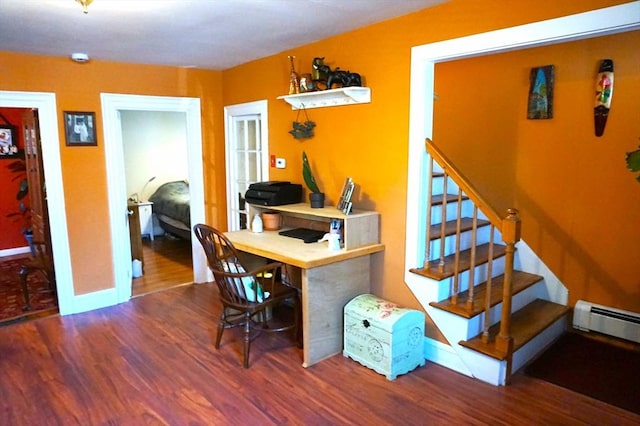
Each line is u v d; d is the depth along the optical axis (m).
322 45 3.41
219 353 3.12
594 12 2.05
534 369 2.83
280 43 3.48
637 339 3.06
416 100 2.81
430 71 2.80
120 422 2.34
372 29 3.02
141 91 4.18
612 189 3.09
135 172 7.20
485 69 3.68
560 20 2.16
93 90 3.92
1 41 3.19
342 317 3.11
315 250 3.02
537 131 3.42
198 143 4.58
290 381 2.73
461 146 3.91
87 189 3.96
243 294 2.92
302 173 3.76
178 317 3.81
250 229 3.78
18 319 3.79
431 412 2.39
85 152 3.92
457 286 2.82
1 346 3.26
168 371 2.87
